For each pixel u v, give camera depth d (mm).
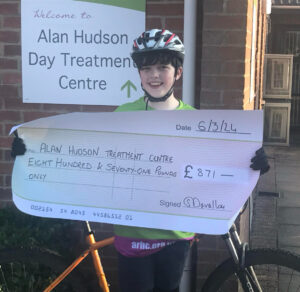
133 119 2332
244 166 2291
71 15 3334
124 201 2381
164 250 2365
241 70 3160
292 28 13266
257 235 5266
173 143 2320
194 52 3090
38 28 3381
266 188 7234
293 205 6434
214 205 2322
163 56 2193
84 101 3428
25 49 3416
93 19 3318
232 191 2309
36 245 3152
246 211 4125
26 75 3451
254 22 4590
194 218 2340
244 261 2533
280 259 2484
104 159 2381
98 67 3373
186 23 3059
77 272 2766
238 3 3100
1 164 3631
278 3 12484
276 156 9719
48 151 2424
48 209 2441
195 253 3318
